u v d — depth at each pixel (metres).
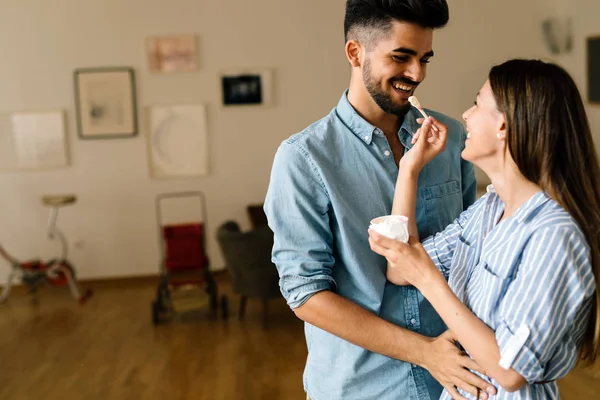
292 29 7.00
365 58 1.72
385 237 1.55
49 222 7.13
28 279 6.77
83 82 6.94
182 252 6.29
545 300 1.36
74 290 6.78
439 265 1.79
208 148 7.12
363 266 1.77
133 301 6.72
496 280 1.48
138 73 6.98
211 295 6.28
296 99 7.10
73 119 7.01
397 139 1.88
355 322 1.69
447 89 7.14
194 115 7.07
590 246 1.41
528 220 1.46
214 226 7.25
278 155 1.80
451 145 1.95
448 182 1.93
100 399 4.50
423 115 1.76
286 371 4.86
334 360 1.85
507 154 1.50
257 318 6.07
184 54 6.97
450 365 1.59
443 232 1.81
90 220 7.17
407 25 1.62
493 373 1.42
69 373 4.97
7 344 5.65
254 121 7.12
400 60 1.67
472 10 7.03
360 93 1.79
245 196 7.22
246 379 4.74
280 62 7.04
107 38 6.92
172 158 7.12
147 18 6.92
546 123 1.43
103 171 7.10
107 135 7.03
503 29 7.06
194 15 6.94
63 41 6.89
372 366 1.81
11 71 6.91
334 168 1.78
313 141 1.78
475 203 1.77
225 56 7.02
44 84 6.95
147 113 7.04
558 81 1.44
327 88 7.09
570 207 1.42
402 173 1.77
